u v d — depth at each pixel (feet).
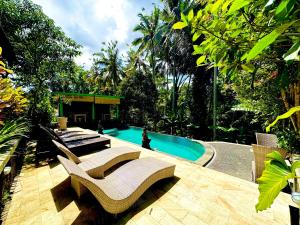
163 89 75.51
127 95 57.77
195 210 7.85
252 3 3.00
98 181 7.77
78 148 16.70
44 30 26.37
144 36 60.49
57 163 14.03
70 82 32.91
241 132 45.29
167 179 10.89
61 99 39.27
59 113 43.98
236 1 2.48
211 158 18.72
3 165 6.87
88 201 8.51
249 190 9.53
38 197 8.89
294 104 9.27
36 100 27.84
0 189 8.08
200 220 7.19
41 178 11.16
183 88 71.10
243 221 7.07
